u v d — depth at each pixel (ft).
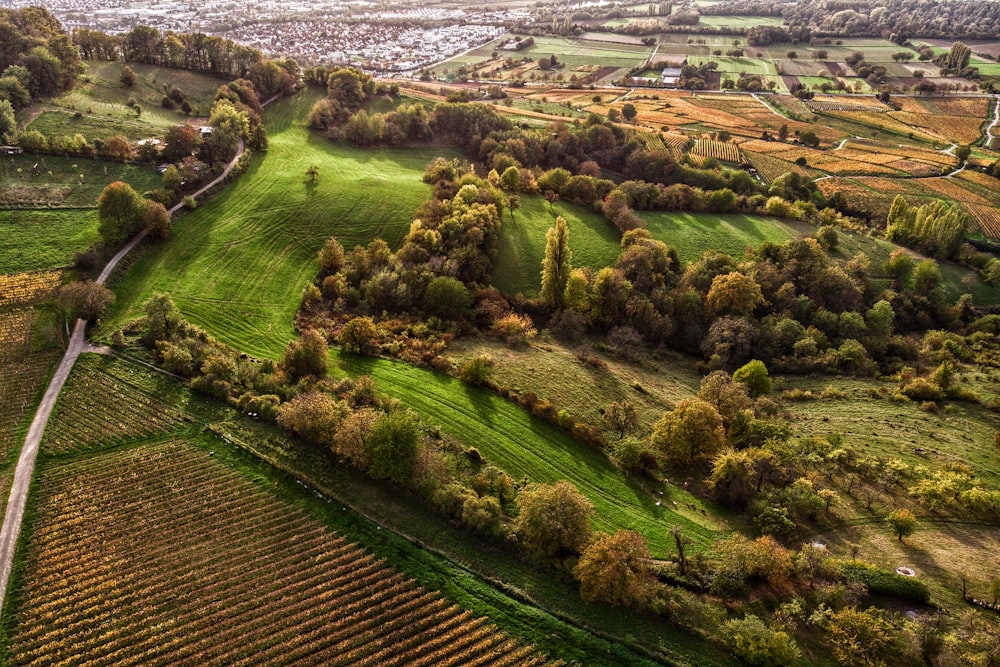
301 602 190.70
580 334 385.50
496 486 236.22
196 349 295.69
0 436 241.55
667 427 265.54
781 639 175.11
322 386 285.84
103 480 226.79
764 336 383.45
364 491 229.86
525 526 211.61
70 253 344.08
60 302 297.12
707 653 184.14
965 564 216.13
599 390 318.24
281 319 345.31
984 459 277.03
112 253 352.69
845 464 266.57
